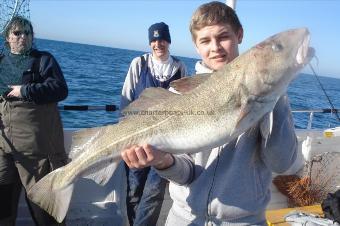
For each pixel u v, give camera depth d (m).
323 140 5.48
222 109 2.21
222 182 2.22
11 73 3.88
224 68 2.25
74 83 19.95
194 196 2.28
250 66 2.13
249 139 2.21
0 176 3.97
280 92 2.08
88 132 2.58
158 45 5.08
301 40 2.07
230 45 2.30
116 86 20.38
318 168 5.13
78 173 2.55
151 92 2.46
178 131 2.31
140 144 2.35
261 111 2.10
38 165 4.02
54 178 2.64
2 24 3.86
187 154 2.45
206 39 2.32
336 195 3.85
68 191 2.60
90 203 4.54
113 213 4.55
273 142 2.09
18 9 3.88
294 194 4.91
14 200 4.18
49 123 4.02
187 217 2.34
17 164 4.02
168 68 5.19
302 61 2.04
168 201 4.73
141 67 5.23
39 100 3.85
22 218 4.50
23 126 3.92
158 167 2.26
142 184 4.70
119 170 4.73
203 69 2.45
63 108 4.91
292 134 2.11
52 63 4.05
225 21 2.27
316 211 4.20
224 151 2.27
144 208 4.32
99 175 2.52
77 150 2.59
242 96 2.14
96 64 38.88
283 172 2.19
